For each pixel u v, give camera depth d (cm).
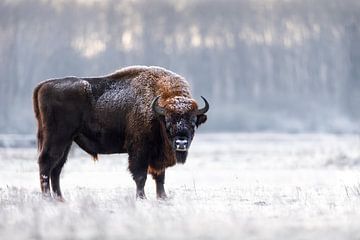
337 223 4112
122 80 6188
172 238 3594
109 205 5312
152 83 6091
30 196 5775
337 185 7569
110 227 4000
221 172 10256
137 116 6006
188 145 5719
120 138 6131
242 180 8738
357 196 5897
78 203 5266
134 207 4800
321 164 11406
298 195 6081
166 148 5959
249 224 4066
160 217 4375
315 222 4178
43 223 4166
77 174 9612
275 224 4088
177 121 5709
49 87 6150
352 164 11294
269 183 8131
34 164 11094
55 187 6181
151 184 8169
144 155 5994
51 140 6103
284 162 12181
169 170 10725
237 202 5628
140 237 3628
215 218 4384
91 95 6147
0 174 9356
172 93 5994
